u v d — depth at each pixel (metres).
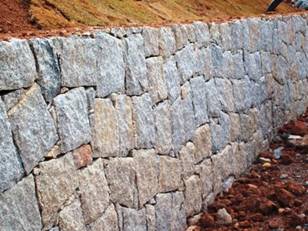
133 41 5.16
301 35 11.87
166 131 5.70
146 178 5.19
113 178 4.57
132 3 8.52
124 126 4.82
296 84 11.15
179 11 9.80
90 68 4.32
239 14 12.39
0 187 3.17
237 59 8.21
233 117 7.79
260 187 7.52
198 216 6.46
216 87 7.30
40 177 3.57
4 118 3.26
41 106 3.64
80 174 4.07
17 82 3.41
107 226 4.42
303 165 8.43
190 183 6.25
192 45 6.66
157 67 5.63
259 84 9.07
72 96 4.04
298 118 11.05
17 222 3.29
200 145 6.61
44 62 3.72
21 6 6.06
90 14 6.83
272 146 9.35
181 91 6.20
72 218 3.91
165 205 5.59
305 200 7.06
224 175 7.33
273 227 6.29
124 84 4.90
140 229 5.02
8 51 3.35
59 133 3.82
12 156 3.30
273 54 9.96
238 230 6.23
